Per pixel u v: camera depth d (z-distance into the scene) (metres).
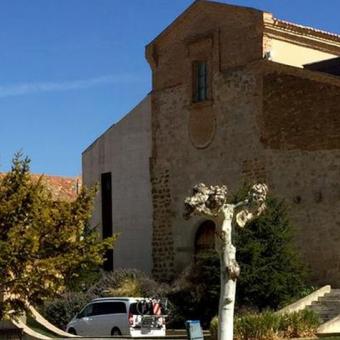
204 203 18.05
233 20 40.78
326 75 36.53
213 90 41.31
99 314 35.03
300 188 37.22
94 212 46.44
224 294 18.25
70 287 30.95
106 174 46.34
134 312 34.16
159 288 38.88
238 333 27.23
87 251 26.44
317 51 41.56
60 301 39.34
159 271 43.06
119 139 45.84
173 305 35.94
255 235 33.38
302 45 40.88
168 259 42.69
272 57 39.62
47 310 39.53
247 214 18.58
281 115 38.28
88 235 27.59
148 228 43.88
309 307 33.03
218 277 33.56
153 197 43.75
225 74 40.88
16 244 24.77
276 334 27.59
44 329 32.62
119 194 45.47
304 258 36.69
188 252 41.78
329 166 36.31
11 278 25.66
